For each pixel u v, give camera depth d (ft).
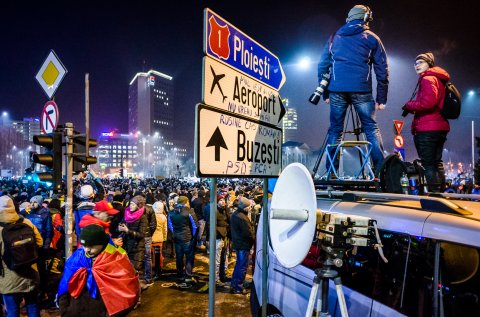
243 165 9.70
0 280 15.25
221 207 25.93
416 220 7.95
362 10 16.11
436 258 7.25
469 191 34.30
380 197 9.26
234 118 9.41
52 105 18.85
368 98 15.84
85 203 20.49
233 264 30.86
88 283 10.74
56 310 19.89
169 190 67.87
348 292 9.04
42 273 20.89
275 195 8.96
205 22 8.38
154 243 26.20
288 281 11.59
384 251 8.38
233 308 20.30
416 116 14.39
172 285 24.61
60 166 18.25
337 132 16.44
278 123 11.83
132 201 23.08
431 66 14.21
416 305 7.43
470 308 6.61
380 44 15.94
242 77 9.88
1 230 15.21
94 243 10.65
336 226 7.32
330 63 16.67
